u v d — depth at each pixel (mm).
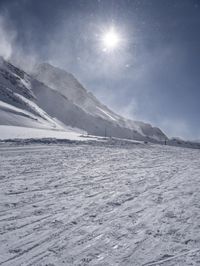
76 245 5066
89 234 5598
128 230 5922
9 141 22234
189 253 4938
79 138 35625
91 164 15586
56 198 8094
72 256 4641
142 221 6543
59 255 4652
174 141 143750
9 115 64500
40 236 5367
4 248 4777
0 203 7219
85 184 10281
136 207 7676
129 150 27531
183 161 21031
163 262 4562
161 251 4980
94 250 4902
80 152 21062
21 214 6523
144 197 8852
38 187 9250
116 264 4434
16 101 105500
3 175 10633
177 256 4801
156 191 9844
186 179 12680
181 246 5227
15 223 5945
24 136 28516
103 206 7598
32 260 4430
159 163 18656
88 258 4594
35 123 67375
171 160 21297
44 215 6562
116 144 32625
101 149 25250
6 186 9023
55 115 187750
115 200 8289
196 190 10273
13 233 5426
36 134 33062
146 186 10633
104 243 5219
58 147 22578
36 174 11398
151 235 5711
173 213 7277
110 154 21859
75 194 8711
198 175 14086
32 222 6070
